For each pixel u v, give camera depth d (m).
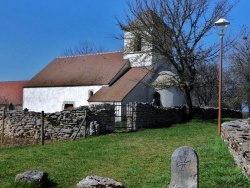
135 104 22.03
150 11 27.44
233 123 13.40
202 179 8.59
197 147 13.37
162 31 26.86
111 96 34.34
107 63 40.50
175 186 7.86
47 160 12.16
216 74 45.88
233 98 43.59
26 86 43.28
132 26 28.50
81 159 12.30
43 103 41.59
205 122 25.44
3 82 52.75
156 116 24.03
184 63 27.33
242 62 41.66
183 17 26.73
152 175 9.94
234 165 9.62
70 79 40.59
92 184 8.23
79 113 19.34
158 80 33.56
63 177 10.15
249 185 7.73
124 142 15.98
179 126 23.00
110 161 11.91
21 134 20.70
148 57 32.38
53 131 19.56
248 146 8.59
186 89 27.69
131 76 36.31
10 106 45.31
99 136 18.50
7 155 13.08
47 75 43.84
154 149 13.84
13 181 9.35
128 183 9.38
